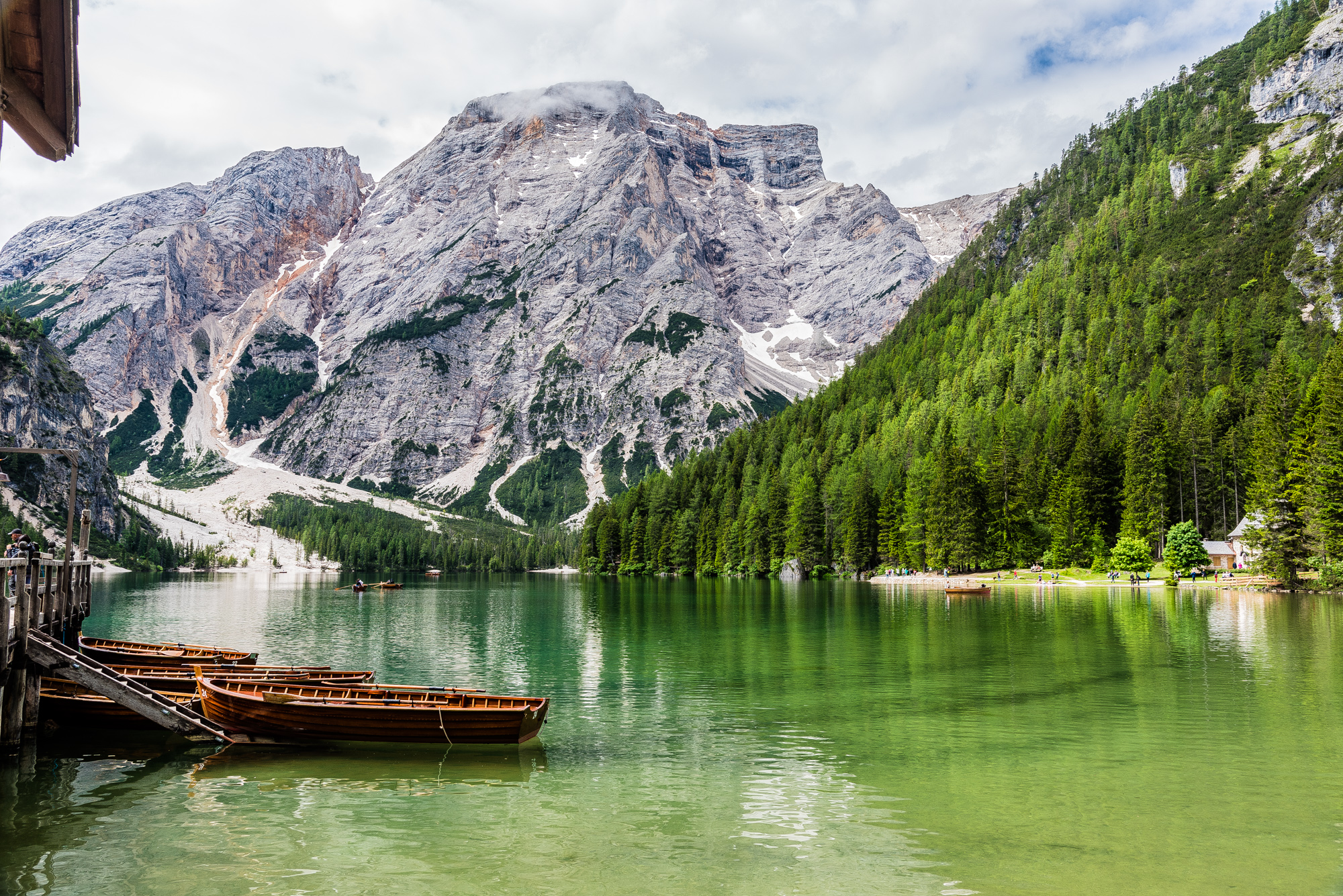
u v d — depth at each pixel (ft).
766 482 638.94
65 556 139.23
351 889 60.34
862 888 59.93
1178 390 556.92
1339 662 160.97
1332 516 325.21
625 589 506.48
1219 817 75.20
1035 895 58.70
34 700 107.24
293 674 131.13
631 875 62.64
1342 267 634.84
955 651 186.80
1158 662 165.37
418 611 337.52
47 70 31.76
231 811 79.20
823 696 136.98
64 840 71.10
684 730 113.09
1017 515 489.67
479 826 74.59
